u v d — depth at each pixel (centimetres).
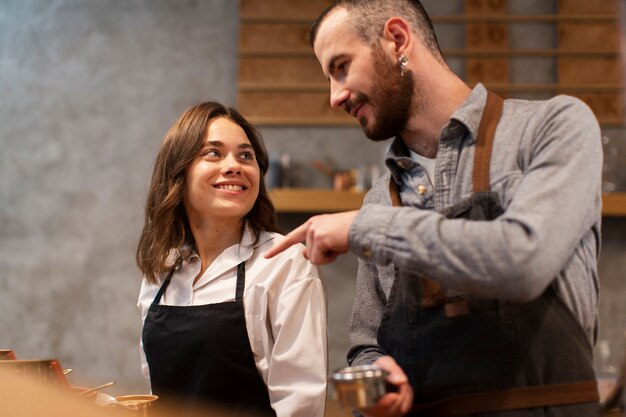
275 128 431
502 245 105
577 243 117
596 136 120
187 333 181
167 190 199
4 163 434
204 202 192
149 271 199
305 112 428
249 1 436
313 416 171
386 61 135
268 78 430
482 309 120
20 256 426
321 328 182
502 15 430
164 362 183
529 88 423
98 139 435
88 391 146
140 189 431
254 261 192
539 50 427
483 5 432
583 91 423
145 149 434
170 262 199
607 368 394
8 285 423
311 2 435
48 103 438
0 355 152
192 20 443
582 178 113
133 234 427
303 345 177
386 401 120
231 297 187
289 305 180
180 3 445
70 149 434
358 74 135
